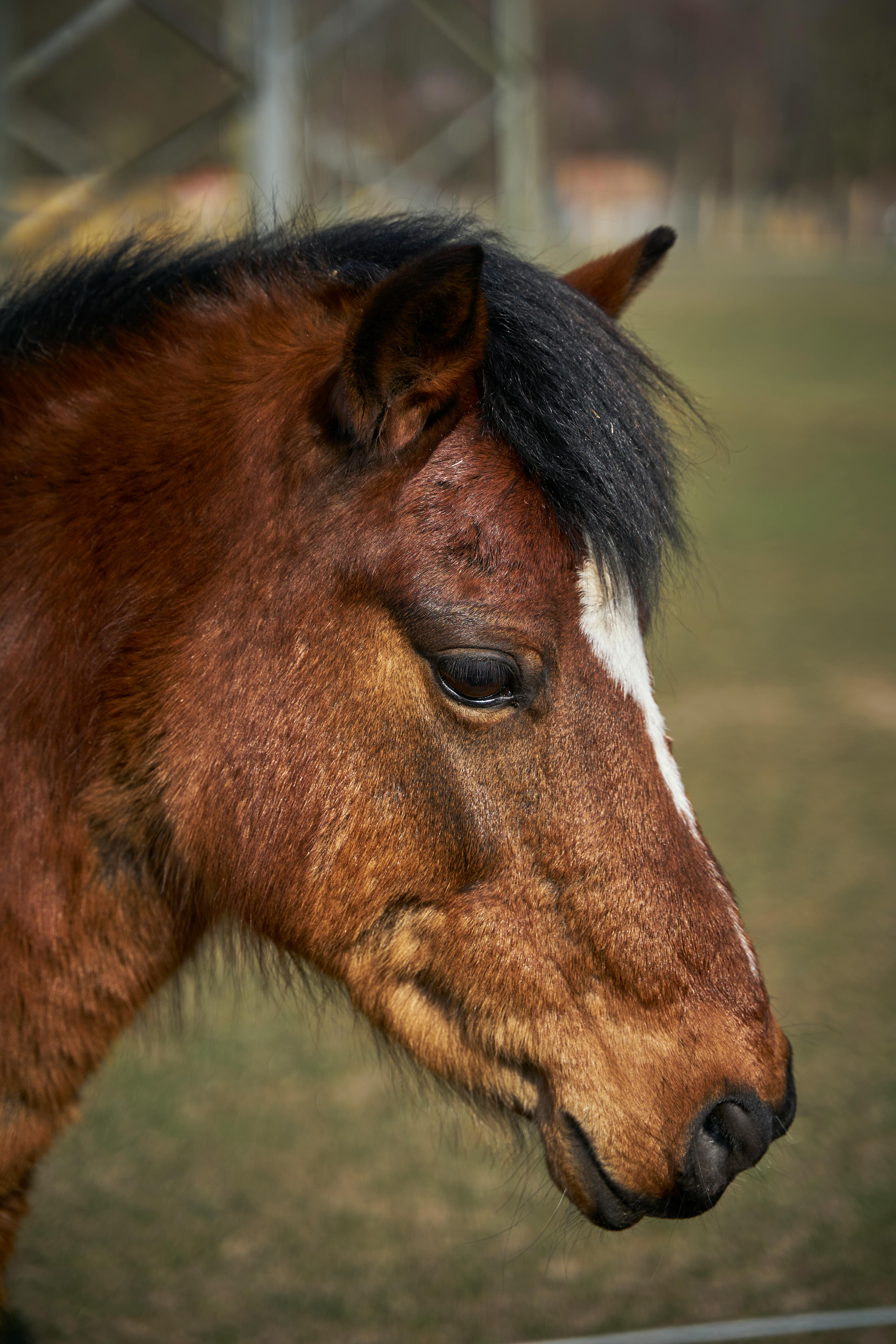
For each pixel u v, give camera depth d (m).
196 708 1.97
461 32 9.56
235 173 7.13
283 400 1.98
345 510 1.95
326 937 1.99
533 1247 2.38
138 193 7.10
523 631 1.93
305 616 1.96
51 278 2.07
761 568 6.96
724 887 1.98
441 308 1.90
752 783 4.15
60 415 2.01
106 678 1.98
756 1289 2.33
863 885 3.45
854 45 51.72
